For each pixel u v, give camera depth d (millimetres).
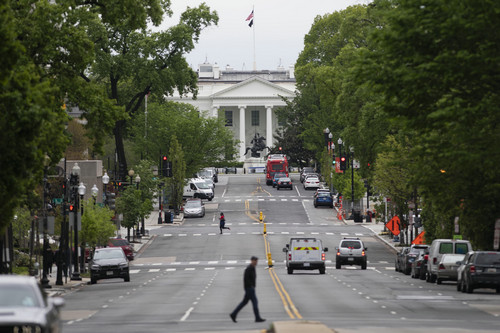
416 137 71000
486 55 52719
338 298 70938
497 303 65625
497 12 50969
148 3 100500
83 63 82688
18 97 52312
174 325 50062
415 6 55000
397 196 150875
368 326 47094
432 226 124938
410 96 57156
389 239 169000
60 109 80312
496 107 54969
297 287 85125
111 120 87250
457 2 53188
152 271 121438
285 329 41281
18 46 51375
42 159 61594
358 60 57844
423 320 51625
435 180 73812
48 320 32062
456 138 58281
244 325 49125
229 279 100312
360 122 155500
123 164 184000
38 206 101562
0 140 52969
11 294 33531
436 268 92250
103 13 96312
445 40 54469
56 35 80500
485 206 81125
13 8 78562
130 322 52625
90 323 52500
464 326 47781
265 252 150125
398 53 56000
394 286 86812
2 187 54438
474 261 75688
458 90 57688
